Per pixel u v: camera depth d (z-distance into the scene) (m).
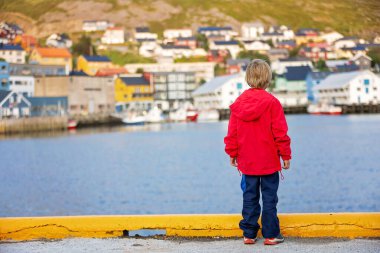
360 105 112.44
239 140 5.66
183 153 53.25
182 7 197.12
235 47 164.12
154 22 184.50
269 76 5.63
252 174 5.62
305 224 6.26
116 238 6.43
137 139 73.56
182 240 6.25
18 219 6.55
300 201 24.98
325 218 6.25
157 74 128.88
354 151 48.59
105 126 107.12
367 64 118.94
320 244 5.86
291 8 178.62
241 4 189.50
